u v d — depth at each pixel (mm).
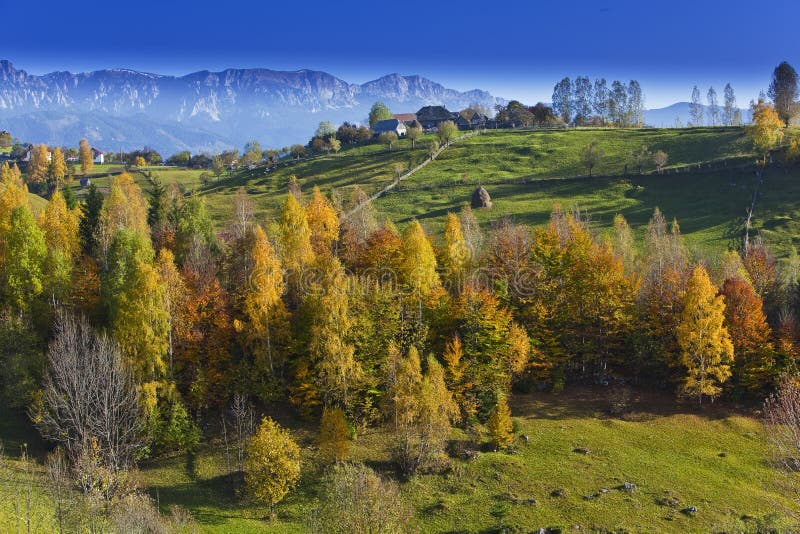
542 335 78250
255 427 65938
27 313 70000
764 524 49844
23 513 45094
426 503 56562
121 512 44812
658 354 77625
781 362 75062
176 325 66812
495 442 65062
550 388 78750
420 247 76250
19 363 62125
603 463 62625
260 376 69125
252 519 54625
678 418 72250
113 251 72250
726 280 82562
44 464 56750
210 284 74625
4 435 60406
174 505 54406
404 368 62375
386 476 60219
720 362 75062
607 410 74062
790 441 49094
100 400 57656
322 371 66125
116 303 62688
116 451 56688
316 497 57594
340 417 61125
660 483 59250
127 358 61531
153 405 60625
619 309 79625
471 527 52844
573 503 55750
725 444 66812
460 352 70625
